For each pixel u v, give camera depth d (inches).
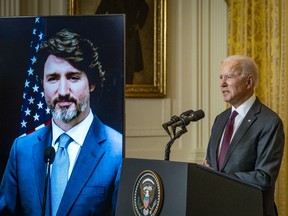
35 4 299.7
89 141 180.4
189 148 312.8
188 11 315.9
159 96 309.7
